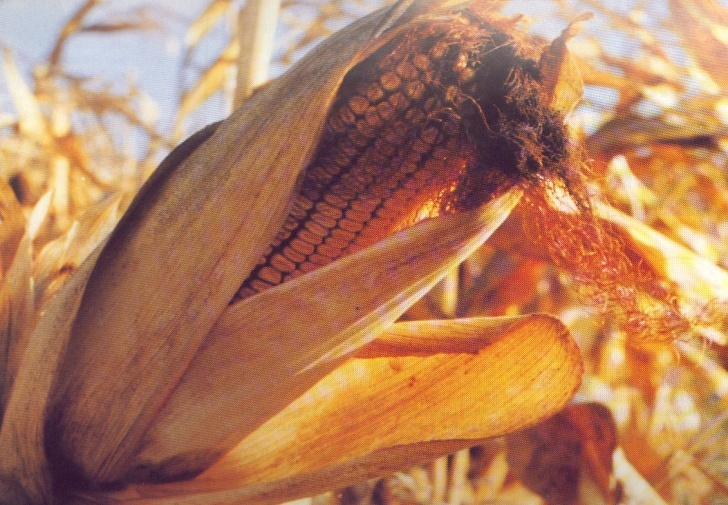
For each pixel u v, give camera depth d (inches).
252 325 13.2
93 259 13.3
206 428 13.9
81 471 14.2
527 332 14.4
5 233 16.8
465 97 11.7
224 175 12.8
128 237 13.4
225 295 13.1
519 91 11.7
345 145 12.3
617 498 19.8
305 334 13.2
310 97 12.2
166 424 13.9
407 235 12.6
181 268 13.1
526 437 19.3
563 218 13.4
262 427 14.7
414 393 14.7
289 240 13.2
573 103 12.9
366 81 12.0
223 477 14.7
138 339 13.4
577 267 14.1
